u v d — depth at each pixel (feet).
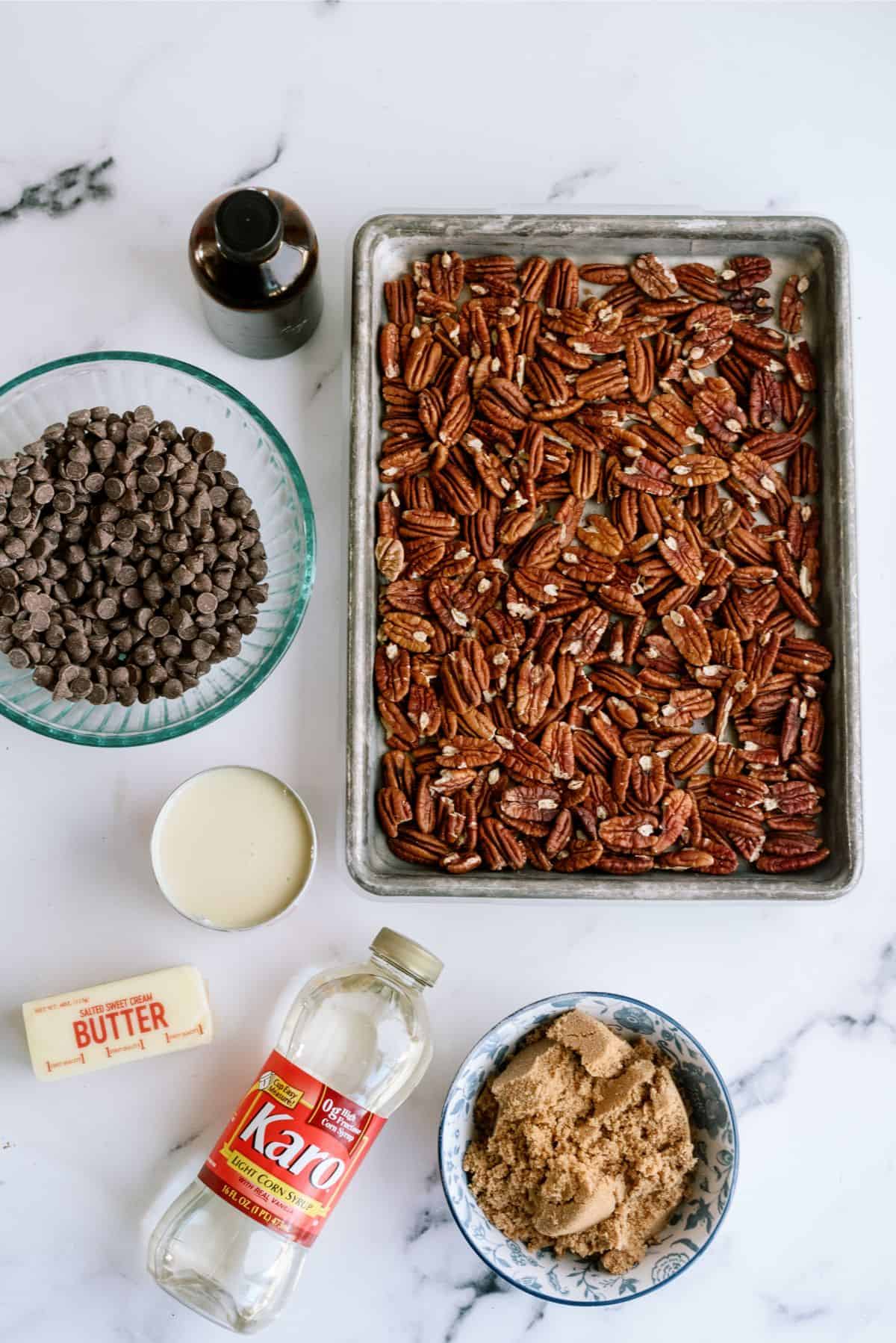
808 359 2.59
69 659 2.46
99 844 2.59
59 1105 2.56
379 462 2.55
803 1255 2.57
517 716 2.52
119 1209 2.55
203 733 2.59
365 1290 2.54
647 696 2.53
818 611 2.56
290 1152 2.36
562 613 2.54
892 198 2.69
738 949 2.60
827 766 2.54
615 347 2.57
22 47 2.67
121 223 2.65
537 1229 2.39
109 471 2.48
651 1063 2.43
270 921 2.46
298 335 2.58
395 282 2.59
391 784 2.51
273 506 2.61
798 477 2.58
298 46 2.67
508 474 2.56
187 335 2.64
